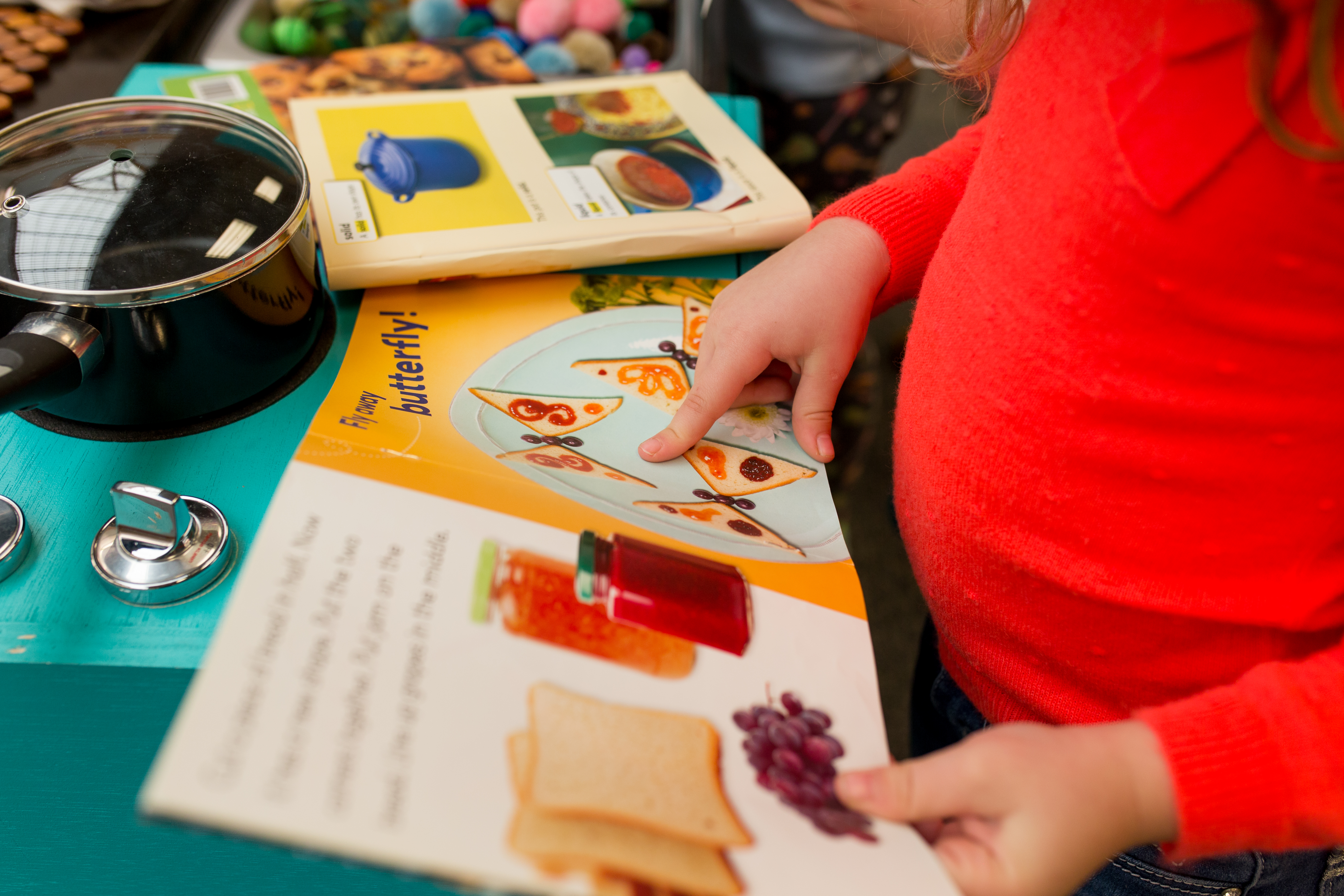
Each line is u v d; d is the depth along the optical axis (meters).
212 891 0.55
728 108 0.86
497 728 0.29
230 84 0.75
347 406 0.43
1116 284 0.36
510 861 0.25
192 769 0.25
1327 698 0.33
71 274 0.41
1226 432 0.36
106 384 0.45
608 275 0.61
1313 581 0.38
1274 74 0.30
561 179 0.65
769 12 1.10
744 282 0.54
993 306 0.42
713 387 0.49
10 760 0.45
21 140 0.48
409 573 0.33
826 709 0.34
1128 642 0.43
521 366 0.51
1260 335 0.34
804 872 0.28
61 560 0.42
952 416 0.45
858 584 0.41
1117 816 0.32
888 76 1.11
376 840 0.25
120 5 0.98
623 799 0.28
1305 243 0.31
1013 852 0.32
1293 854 0.49
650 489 0.44
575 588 0.35
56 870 0.52
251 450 0.48
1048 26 0.39
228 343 0.47
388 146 0.66
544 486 0.41
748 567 0.40
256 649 0.29
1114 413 0.38
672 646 0.35
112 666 0.39
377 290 0.56
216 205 0.46
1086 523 0.41
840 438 1.31
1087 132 0.36
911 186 0.58
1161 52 0.33
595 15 1.24
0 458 0.46
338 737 0.27
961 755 0.33
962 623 0.50
